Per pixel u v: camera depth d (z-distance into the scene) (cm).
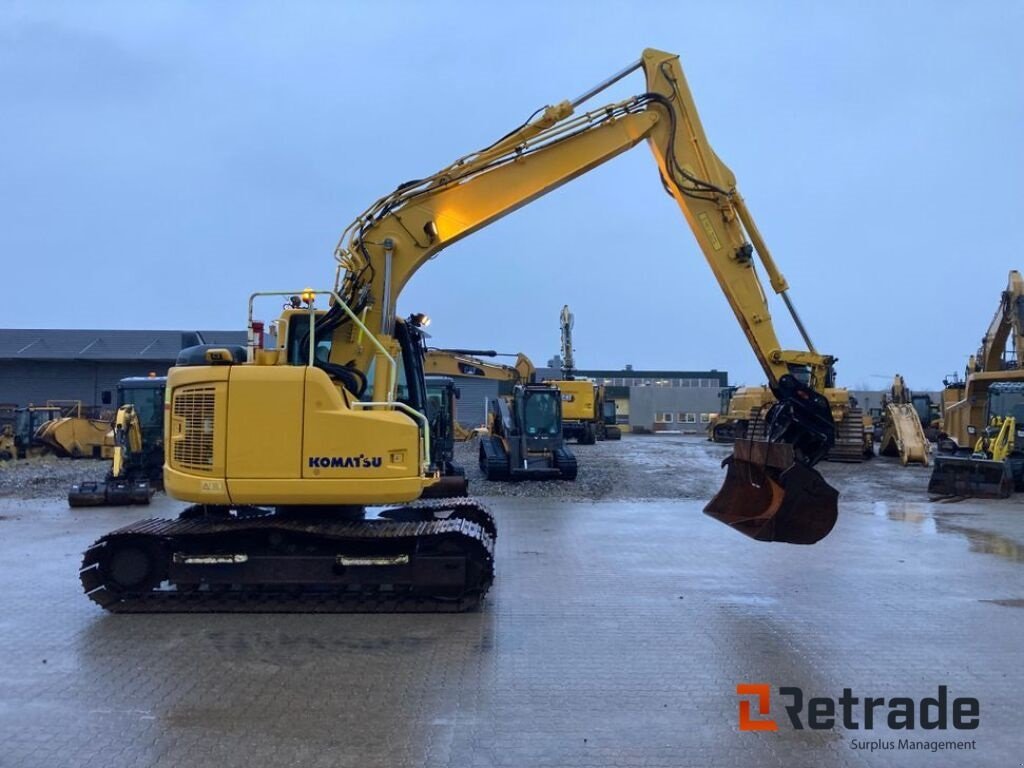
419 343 1013
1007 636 705
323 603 782
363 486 760
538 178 1044
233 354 875
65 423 2903
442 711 529
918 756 469
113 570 782
